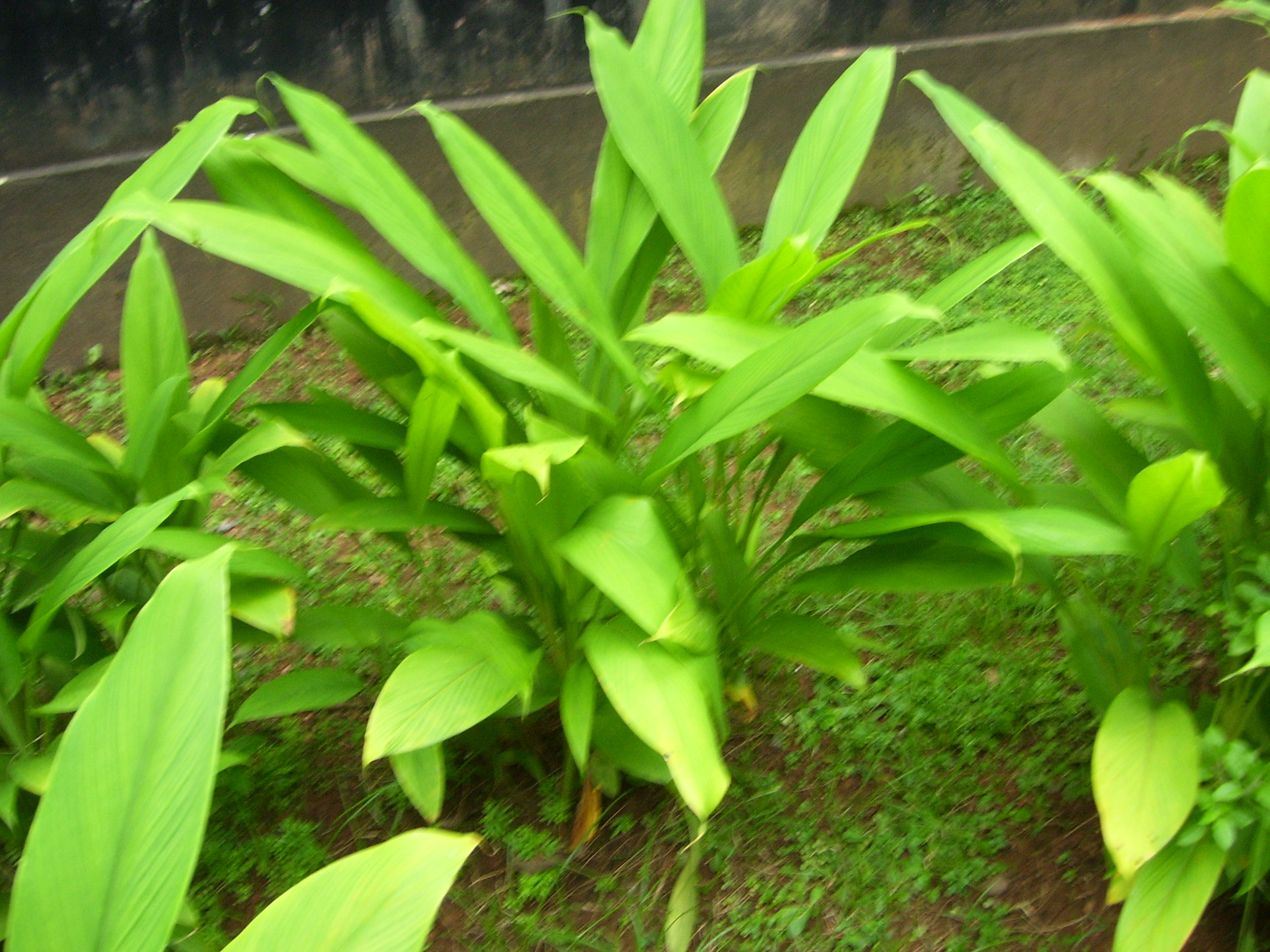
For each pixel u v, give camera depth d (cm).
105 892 94
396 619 169
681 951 155
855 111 172
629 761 161
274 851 167
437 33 298
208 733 97
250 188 162
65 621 162
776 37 326
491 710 141
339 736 185
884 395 137
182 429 168
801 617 165
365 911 93
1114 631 161
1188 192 161
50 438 153
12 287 285
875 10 330
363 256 153
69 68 273
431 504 161
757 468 229
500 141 310
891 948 154
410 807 173
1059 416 159
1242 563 152
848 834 166
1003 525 135
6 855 155
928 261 311
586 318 154
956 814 169
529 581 162
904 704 182
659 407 152
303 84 294
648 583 133
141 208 138
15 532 168
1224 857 138
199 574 102
